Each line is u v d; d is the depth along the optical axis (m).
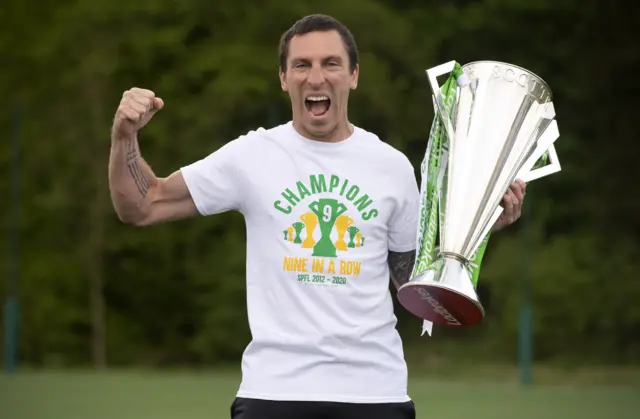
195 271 28.23
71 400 17.42
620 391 19.77
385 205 5.45
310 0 28.91
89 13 28.44
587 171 29.62
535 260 27.77
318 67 5.35
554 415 15.68
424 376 24.22
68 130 28.44
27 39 29.31
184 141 28.48
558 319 27.08
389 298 5.48
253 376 5.30
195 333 28.62
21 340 27.78
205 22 29.28
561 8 29.75
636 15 29.80
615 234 29.50
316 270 5.30
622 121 30.00
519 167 5.84
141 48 28.44
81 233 28.56
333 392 5.25
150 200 5.52
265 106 28.44
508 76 6.00
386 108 28.27
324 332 5.25
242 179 5.45
